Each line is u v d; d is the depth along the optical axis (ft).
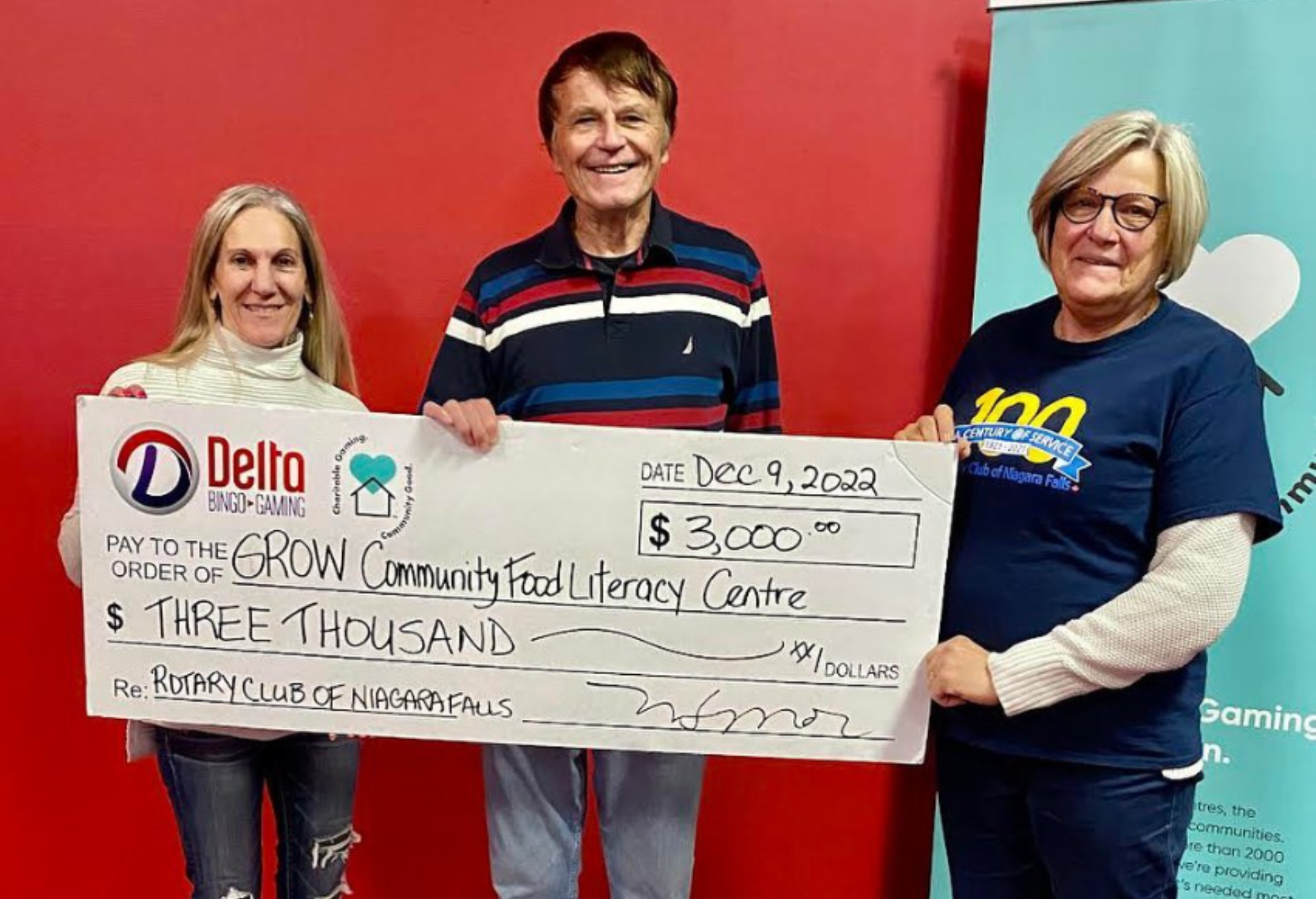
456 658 4.34
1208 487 3.59
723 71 5.82
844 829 6.41
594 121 4.21
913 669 4.25
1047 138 5.41
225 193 4.50
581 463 4.15
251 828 4.71
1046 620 3.87
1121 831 3.84
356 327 5.90
